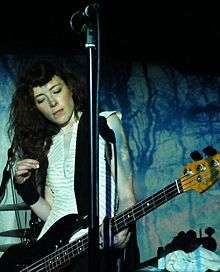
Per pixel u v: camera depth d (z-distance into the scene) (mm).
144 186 3408
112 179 2652
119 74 3428
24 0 3281
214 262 3262
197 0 3475
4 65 3305
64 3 3312
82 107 2873
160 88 3479
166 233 3422
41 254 2643
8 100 3287
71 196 2717
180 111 3494
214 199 3494
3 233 3289
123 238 2529
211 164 2506
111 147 2670
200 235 3459
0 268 2707
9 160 3238
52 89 2842
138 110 3439
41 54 3336
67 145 2830
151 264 3383
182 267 3230
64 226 2617
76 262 2607
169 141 3467
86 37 1903
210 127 3518
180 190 2523
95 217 1904
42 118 2984
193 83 3520
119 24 3414
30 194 2920
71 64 3363
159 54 3482
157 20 3461
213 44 3527
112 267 2584
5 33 3285
